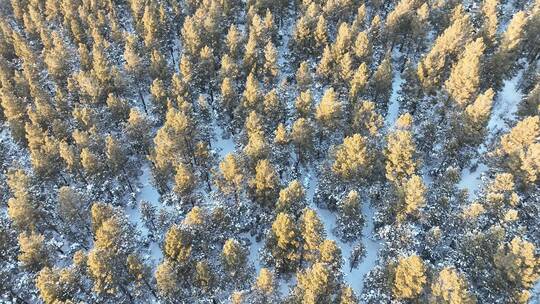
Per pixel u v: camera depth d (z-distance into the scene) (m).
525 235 51.38
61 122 67.62
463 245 50.12
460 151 61.25
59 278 47.03
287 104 70.12
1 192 62.78
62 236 59.91
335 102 62.25
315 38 79.50
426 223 52.94
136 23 93.62
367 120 62.41
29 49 84.31
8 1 107.44
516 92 77.06
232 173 53.91
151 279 53.09
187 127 63.12
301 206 53.47
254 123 62.09
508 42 70.25
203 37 82.56
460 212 52.41
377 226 56.81
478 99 58.22
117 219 52.00
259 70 76.94
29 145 65.12
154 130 73.75
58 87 76.56
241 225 57.16
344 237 56.91
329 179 59.00
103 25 92.06
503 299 46.09
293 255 49.78
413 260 42.72
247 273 49.84
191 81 77.00
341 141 65.44
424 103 69.50
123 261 50.12
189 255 48.84
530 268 43.53
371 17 93.38
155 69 77.12
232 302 45.56
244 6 99.25
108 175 62.16
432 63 69.12
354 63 75.75
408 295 44.31
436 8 85.56
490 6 81.19
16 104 70.50
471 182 64.81
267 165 53.47
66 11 93.06
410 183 50.06
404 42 86.62
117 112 70.75
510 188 52.09
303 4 88.62
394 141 55.03
